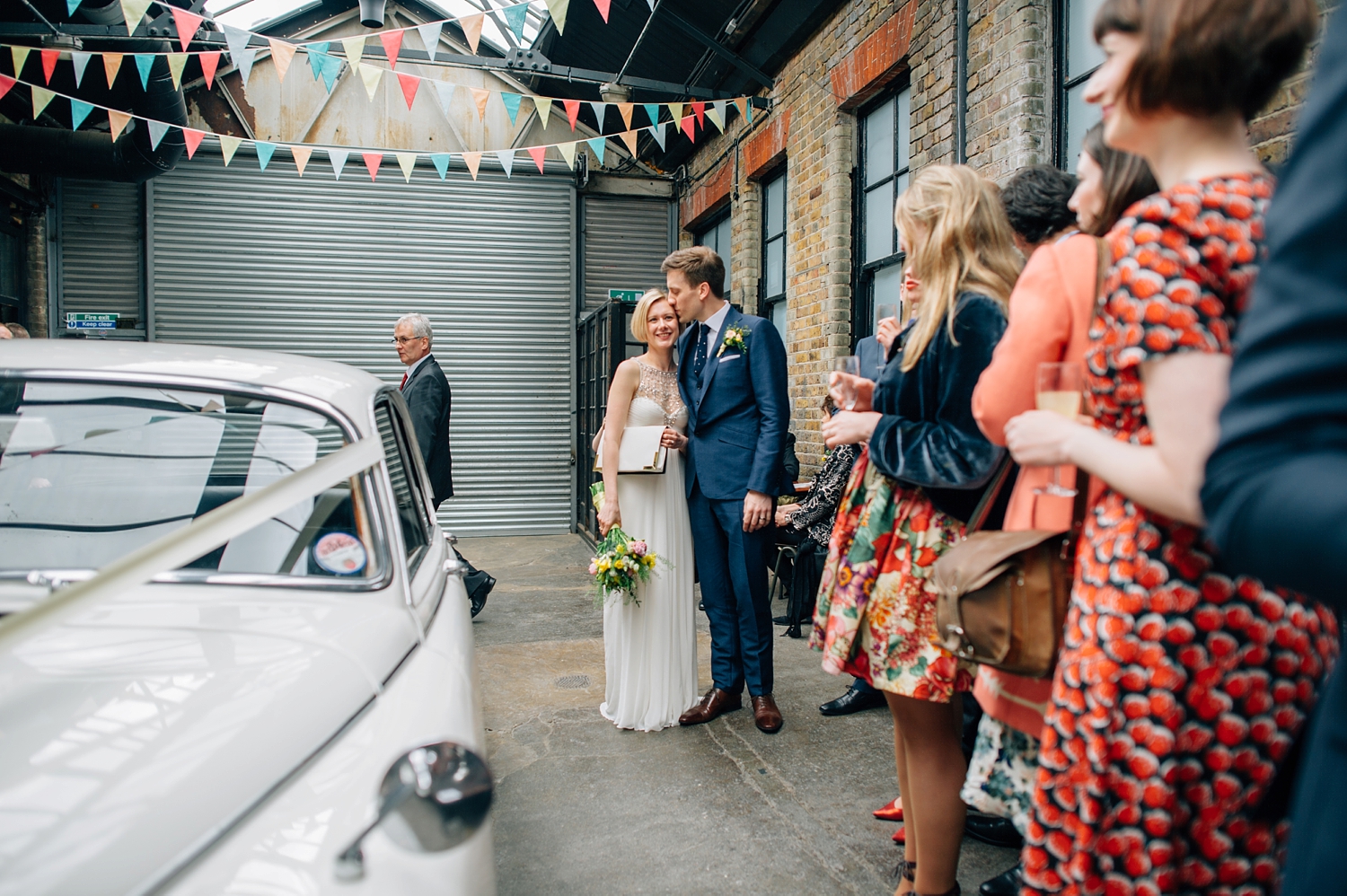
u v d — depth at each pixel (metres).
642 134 9.02
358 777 1.04
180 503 1.55
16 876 0.76
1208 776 1.00
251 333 8.62
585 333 8.87
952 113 4.18
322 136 8.68
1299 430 0.45
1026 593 1.25
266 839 0.91
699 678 4.02
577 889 2.19
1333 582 0.43
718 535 3.38
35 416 1.61
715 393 3.27
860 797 2.70
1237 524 0.49
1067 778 1.08
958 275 1.75
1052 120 3.64
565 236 9.28
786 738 3.19
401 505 1.91
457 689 1.36
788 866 2.29
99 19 5.92
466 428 9.19
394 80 8.80
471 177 9.04
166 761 0.93
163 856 0.84
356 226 8.82
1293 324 0.45
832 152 5.57
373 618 1.40
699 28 6.58
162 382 1.69
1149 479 0.96
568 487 9.40
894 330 2.15
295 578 1.45
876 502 1.84
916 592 1.75
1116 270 1.02
